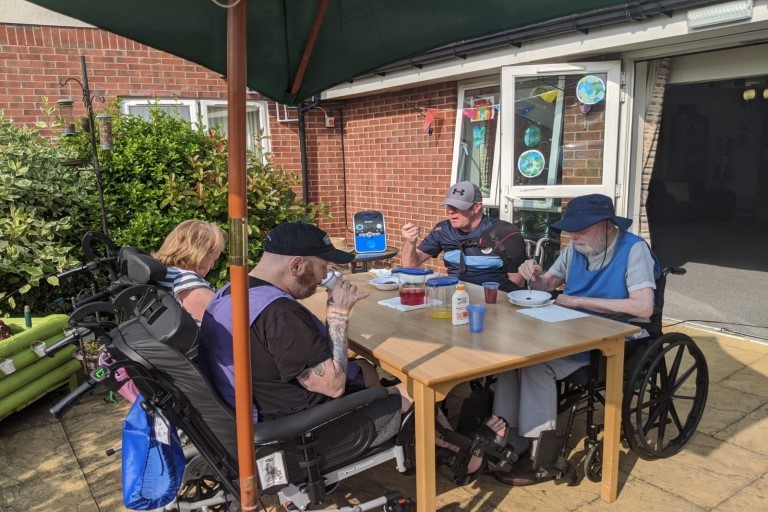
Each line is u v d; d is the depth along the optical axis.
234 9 1.48
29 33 6.61
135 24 2.81
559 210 5.65
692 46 4.75
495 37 5.50
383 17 3.06
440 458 2.63
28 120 6.70
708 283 6.84
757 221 11.61
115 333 1.92
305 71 3.61
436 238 4.19
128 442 2.16
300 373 2.08
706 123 12.77
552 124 5.50
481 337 2.53
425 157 7.18
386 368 2.34
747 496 2.75
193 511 2.44
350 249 7.98
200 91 7.53
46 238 4.64
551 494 2.82
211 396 1.94
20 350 3.67
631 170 5.68
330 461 2.14
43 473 3.16
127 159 4.95
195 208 5.16
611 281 3.00
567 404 2.96
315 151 8.43
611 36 4.80
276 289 2.19
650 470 3.00
